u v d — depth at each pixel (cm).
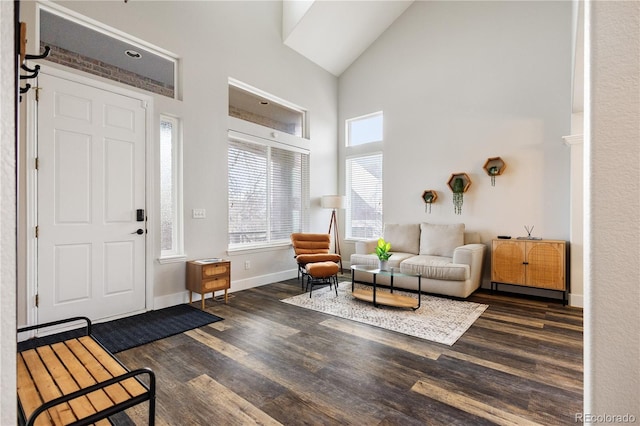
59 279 284
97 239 306
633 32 54
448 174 493
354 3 489
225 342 265
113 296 317
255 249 460
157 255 350
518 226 432
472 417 170
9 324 45
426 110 516
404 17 543
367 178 591
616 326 55
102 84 309
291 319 321
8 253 45
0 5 44
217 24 410
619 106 55
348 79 611
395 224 524
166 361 232
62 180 285
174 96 374
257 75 462
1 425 44
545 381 205
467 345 259
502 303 377
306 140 553
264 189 488
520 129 432
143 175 339
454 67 490
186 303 375
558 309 354
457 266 386
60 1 282
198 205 388
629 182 54
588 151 58
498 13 453
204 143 394
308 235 496
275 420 168
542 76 418
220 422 167
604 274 56
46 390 111
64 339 269
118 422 167
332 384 202
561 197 402
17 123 58
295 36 501
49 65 277
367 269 384
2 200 44
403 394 191
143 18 338
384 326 300
